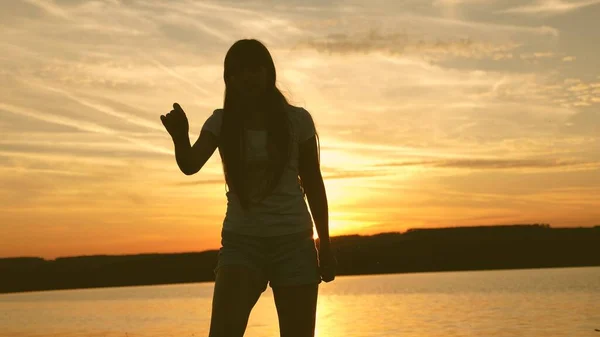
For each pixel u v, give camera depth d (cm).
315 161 373
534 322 1764
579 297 2794
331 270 374
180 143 329
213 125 358
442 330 1647
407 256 11938
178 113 322
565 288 3728
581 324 1673
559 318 1856
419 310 2388
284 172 358
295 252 362
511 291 3631
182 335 1802
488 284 4991
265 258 359
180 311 2947
